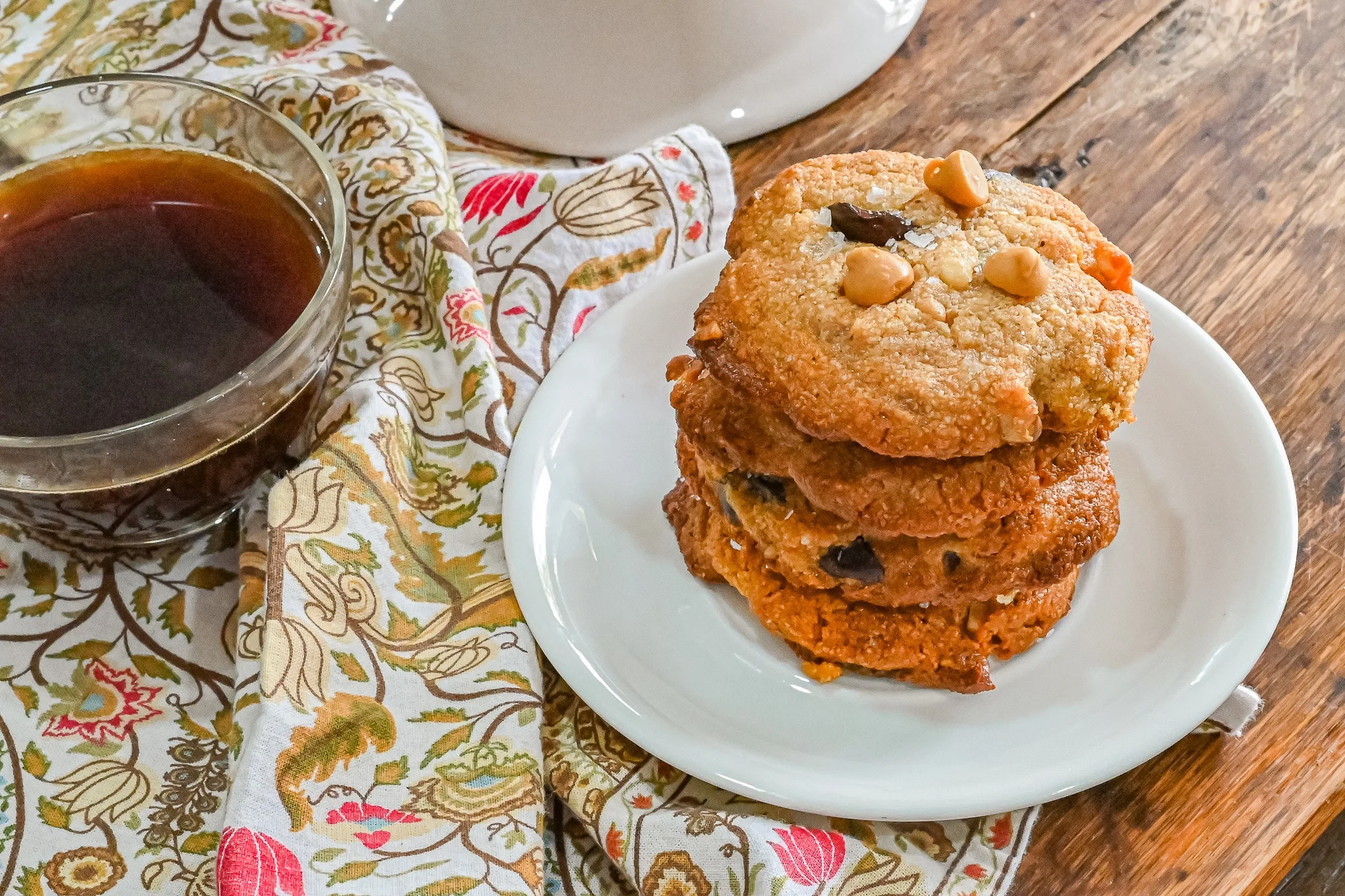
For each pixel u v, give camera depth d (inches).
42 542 17.3
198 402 15.6
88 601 17.1
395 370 18.0
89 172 17.2
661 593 17.0
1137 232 19.0
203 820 16.1
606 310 18.6
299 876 15.4
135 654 16.9
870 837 15.8
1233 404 17.1
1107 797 16.1
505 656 16.5
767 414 15.8
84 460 15.6
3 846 16.0
